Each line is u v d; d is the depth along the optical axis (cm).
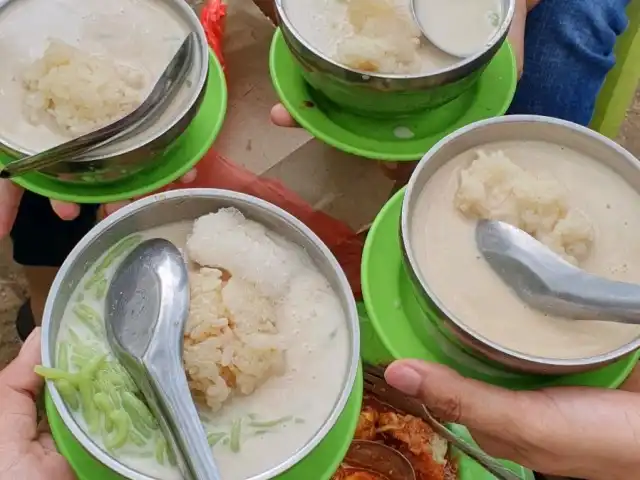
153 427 54
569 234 60
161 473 53
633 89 106
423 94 70
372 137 77
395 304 66
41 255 96
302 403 56
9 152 67
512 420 58
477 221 63
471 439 80
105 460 51
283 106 80
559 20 93
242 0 97
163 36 75
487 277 61
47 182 71
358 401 62
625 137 140
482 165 63
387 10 73
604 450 58
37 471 60
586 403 58
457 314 59
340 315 60
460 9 77
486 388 58
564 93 96
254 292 58
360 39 71
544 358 54
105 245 61
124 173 69
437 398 59
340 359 58
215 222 60
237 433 54
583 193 65
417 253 61
